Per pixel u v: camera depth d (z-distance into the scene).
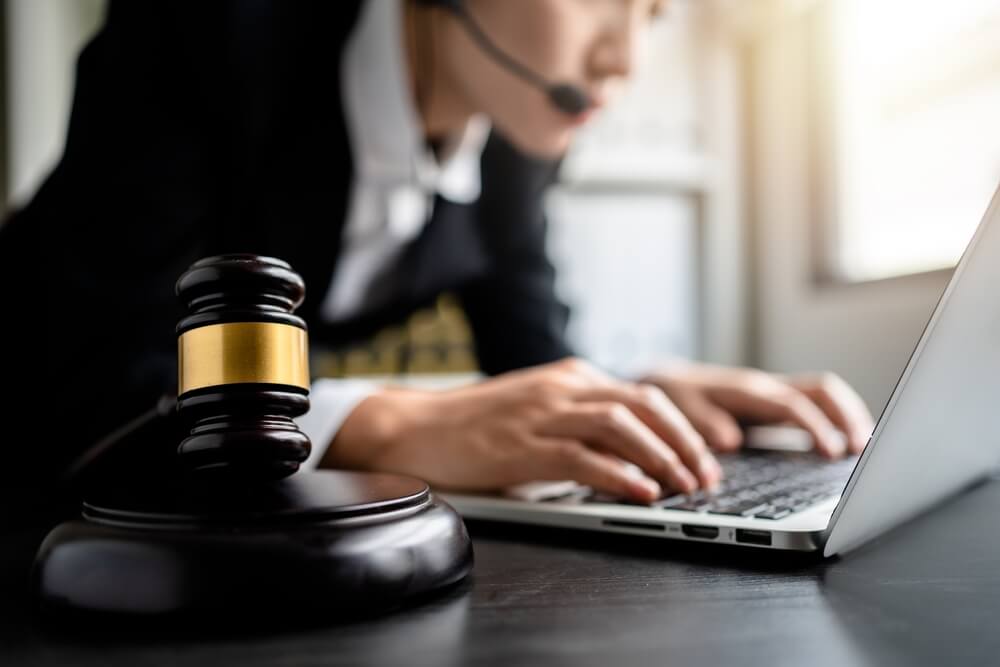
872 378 1.34
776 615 0.24
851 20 1.43
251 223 0.68
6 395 0.62
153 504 0.25
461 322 1.46
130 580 0.23
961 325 0.27
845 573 0.29
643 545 0.35
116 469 0.37
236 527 0.24
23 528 0.41
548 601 0.26
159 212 0.60
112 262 0.58
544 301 1.10
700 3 1.66
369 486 0.28
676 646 0.21
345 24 0.71
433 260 0.98
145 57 0.63
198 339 0.27
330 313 0.99
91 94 0.63
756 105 1.70
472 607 0.25
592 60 0.72
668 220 1.68
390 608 0.24
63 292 0.57
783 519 0.33
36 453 0.59
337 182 0.73
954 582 0.28
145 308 0.57
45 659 0.21
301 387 0.28
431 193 0.94
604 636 0.22
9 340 0.63
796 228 1.56
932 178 1.25
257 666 0.20
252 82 0.65
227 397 0.27
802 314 1.54
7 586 0.28
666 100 1.66
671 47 1.66
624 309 1.66
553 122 0.75
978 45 1.16
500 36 0.72
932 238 1.25
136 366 0.54
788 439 0.68
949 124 1.21
